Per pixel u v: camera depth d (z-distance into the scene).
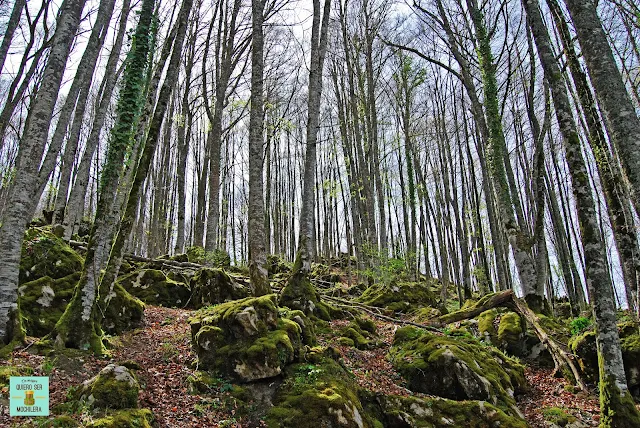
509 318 10.62
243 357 6.29
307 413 5.57
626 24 11.02
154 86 8.45
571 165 7.25
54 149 11.62
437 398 6.93
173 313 10.17
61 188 14.36
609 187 7.69
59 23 6.82
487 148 13.42
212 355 6.59
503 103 14.05
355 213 23.75
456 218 20.06
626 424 5.94
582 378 8.38
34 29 13.80
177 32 8.82
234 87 20.92
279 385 6.21
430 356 7.75
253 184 9.95
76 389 5.16
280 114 26.81
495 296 11.59
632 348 7.89
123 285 11.40
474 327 11.21
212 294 11.37
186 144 21.77
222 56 20.05
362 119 23.41
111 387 4.97
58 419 4.37
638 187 5.35
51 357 5.90
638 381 7.68
